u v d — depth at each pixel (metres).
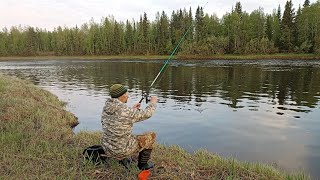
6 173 5.42
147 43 103.44
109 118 5.31
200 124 12.58
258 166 6.25
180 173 5.65
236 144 9.88
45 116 11.10
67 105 17.50
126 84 27.95
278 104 16.91
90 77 35.19
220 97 19.61
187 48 81.00
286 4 82.19
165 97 19.83
